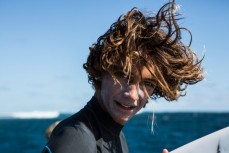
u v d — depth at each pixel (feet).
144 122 229.45
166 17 6.97
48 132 14.24
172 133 131.03
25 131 203.72
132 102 6.40
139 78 6.36
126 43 6.45
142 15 6.86
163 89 6.63
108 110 6.63
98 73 6.74
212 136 7.74
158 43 6.63
